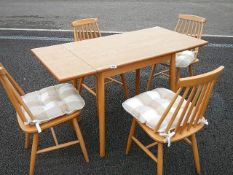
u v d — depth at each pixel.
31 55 4.04
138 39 2.38
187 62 2.61
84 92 2.98
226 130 2.38
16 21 5.63
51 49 2.19
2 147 2.25
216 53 3.92
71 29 5.09
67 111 1.84
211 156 2.11
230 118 2.53
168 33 2.51
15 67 3.66
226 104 2.73
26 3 7.04
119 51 2.12
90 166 2.04
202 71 3.43
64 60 1.97
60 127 2.46
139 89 3.01
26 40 4.66
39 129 1.73
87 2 6.97
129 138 2.07
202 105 1.66
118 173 1.98
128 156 2.12
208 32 4.70
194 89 1.53
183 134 1.70
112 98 2.87
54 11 6.25
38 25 5.36
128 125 2.46
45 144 2.27
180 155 2.12
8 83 1.63
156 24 5.16
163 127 1.66
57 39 4.65
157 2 6.75
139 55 2.03
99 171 2.00
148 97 1.93
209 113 2.60
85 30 2.90
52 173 2.00
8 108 2.75
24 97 2.02
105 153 2.15
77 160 2.10
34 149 1.83
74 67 1.84
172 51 2.10
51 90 2.09
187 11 5.90
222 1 6.66
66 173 1.99
